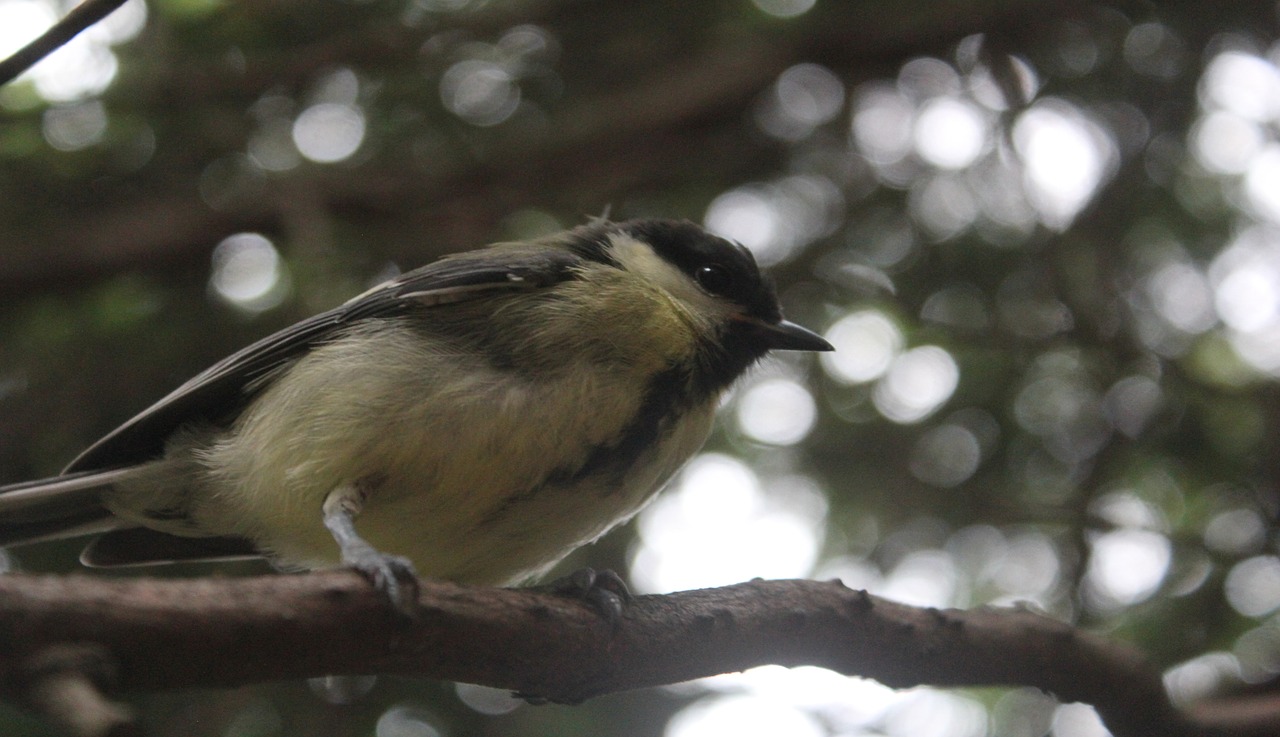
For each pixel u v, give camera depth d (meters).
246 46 11.11
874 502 11.07
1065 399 11.05
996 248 11.57
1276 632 9.73
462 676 5.30
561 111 12.30
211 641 4.27
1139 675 7.31
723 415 11.09
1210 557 9.95
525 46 11.99
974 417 11.16
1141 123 11.45
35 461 11.23
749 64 12.17
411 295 6.75
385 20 11.36
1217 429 10.67
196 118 11.02
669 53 12.72
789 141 12.41
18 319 11.55
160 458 7.44
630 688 5.95
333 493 6.57
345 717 10.27
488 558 7.04
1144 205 11.34
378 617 4.73
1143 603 10.16
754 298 7.94
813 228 12.12
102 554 7.72
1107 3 11.63
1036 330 11.20
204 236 11.43
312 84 11.35
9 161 10.64
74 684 3.65
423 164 11.82
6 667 3.77
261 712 10.13
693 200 12.29
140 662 4.13
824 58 12.17
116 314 11.19
